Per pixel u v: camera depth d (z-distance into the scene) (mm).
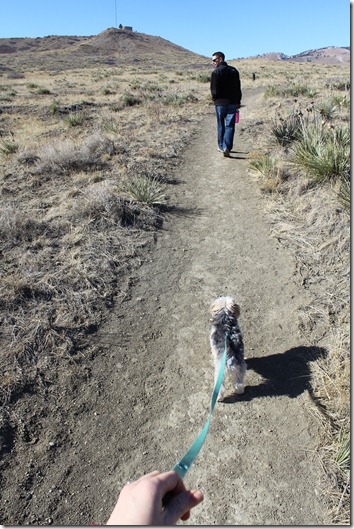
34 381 3848
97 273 5383
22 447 3312
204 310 4969
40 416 3572
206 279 5535
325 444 3312
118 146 10320
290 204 7191
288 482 3072
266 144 10461
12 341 4188
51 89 29672
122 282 5367
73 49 115438
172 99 19219
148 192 7336
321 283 5234
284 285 5320
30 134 13172
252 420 3578
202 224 6973
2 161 9500
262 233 6582
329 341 4340
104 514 2932
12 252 5621
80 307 4781
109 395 3836
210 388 3934
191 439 3445
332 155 7125
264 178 8273
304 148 8055
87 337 4438
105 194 7004
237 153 10469
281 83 28188
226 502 2963
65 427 3516
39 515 2900
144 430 3531
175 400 3809
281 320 4746
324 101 11984
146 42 133000
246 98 22031
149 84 31703
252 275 5586
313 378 3910
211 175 9078
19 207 6898
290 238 6262
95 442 3416
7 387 3715
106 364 4156
